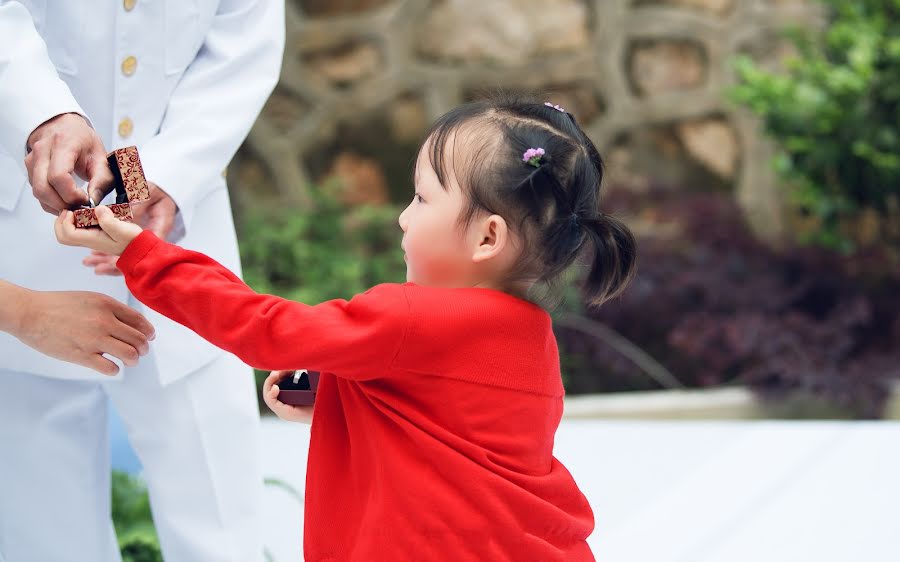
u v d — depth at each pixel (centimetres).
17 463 227
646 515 365
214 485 229
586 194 188
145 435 229
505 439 179
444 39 599
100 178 184
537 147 183
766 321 505
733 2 576
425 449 174
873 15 509
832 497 373
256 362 174
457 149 185
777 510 364
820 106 492
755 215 576
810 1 567
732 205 568
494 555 174
